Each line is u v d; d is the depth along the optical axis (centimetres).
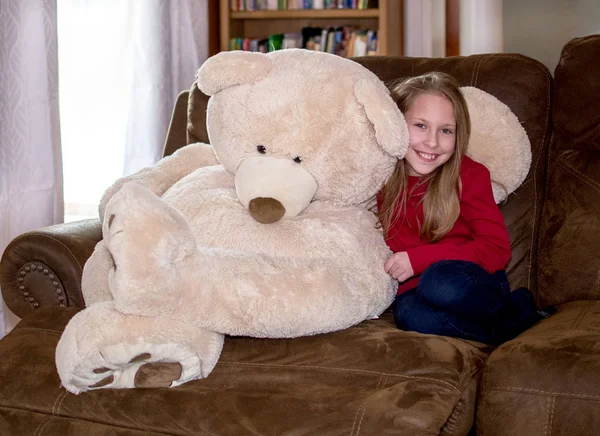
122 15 309
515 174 173
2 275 174
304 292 139
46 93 246
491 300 156
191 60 333
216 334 137
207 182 164
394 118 145
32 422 139
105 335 126
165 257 125
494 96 186
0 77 234
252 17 343
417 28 341
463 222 174
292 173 148
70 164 308
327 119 147
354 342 142
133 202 125
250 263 139
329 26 365
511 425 123
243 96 150
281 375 135
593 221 177
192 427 128
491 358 131
